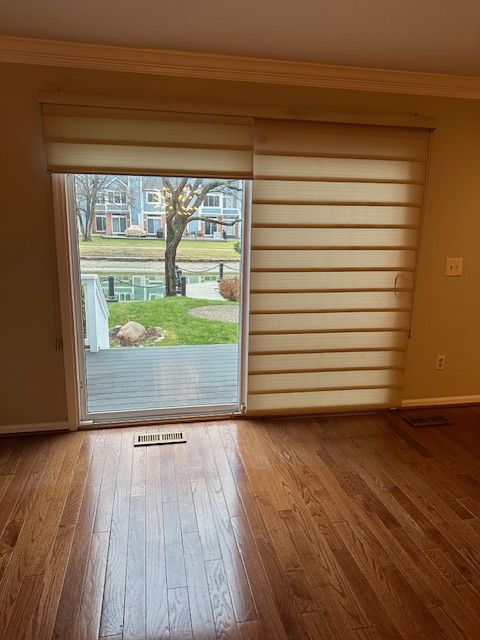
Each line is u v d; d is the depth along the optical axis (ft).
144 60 7.68
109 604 4.92
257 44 7.37
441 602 5.03
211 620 4.74
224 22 6.61
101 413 9.27
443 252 9.80
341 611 4.88
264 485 7.28
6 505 6.64
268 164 8.47
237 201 11.34
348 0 5.96
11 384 8.61
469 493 7.18
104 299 15.64
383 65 8.23
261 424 9.52
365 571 5.46
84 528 6.15
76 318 8.77
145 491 7.05
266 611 4.86
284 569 5.47
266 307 9.13
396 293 9.60
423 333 10.15
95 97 7.55
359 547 5.88
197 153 8.11
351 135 8.65
